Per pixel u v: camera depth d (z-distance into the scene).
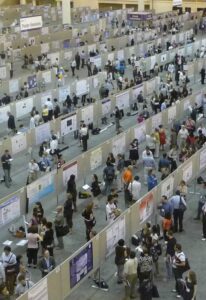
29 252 15.91
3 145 23.67
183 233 18.53
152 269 14.16
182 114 30.47
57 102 32.66
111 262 16.59
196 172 21.36
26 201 18.16
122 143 24.33
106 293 14.97
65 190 20.83
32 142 25.39
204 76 40.12
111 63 42.12
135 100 33.50
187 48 46.84
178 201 18.16
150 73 41.16
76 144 27.97
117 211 17.33
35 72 40.41
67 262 13.29
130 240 16.42
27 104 30.52
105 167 22.83
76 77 43.03
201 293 14.94
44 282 12.43
